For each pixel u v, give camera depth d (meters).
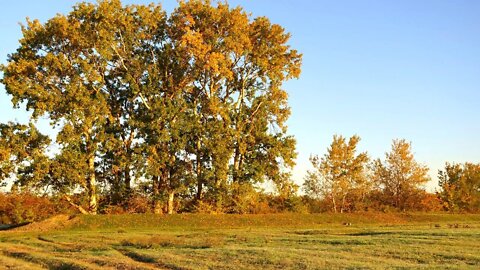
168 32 50.06
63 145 44.78
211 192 49.59
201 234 35.59
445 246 25.61
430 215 52.09
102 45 45.59
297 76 52.69
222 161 48.34
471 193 66.00
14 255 26.27
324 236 32.81
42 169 44.19
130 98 49.16
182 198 51.38
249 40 50.19
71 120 44.31
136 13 49.03
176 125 47.28
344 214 50.75
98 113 45.62
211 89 51.62
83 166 45.84
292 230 38.62
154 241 29.84
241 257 22.38
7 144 44.38
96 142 46.38
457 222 47.84
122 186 48.28
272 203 56.44
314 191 60.69
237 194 49.91
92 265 21.52
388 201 62.62
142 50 50.78
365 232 35.34
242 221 45.50
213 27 49.75
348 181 60.19
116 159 47.09
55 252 26.98
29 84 45.03
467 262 20.81
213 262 21.42
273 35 51.84
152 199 48.56
